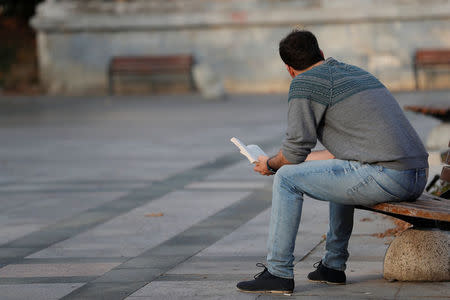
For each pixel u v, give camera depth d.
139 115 32.53
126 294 8.32
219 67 44.22
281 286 8.02
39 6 45.66
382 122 7.57
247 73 44.00
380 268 8.97
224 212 12.80
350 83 7.66
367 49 42.53
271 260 8.05
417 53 41.41
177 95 43.03
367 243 10.17
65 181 16.72
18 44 50.91
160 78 44.97
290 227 7.93
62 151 21.95
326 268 8.40
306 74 7.74
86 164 19.22
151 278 8.96
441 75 42.09
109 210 13.34
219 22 43.47
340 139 7.73
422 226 8.39
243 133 24.92
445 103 15.19
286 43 7.95
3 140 25.06
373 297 7.79
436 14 41.50
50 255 10.34
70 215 13.05
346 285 8.33
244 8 43.66
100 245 10.82
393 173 7.54
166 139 24.00
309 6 43.12
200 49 44.31
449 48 41.91
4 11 52.00
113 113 33.75
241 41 43.84
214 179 16.27
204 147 21.80
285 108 33.59
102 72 45.16
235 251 10.16
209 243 10.67
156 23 44.09
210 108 34.91
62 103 39.38
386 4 42.00
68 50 45.31
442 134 15.50
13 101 40.88
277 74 43.69
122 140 24.14
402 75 42.25
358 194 7.66
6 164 19.62
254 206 13.22
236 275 8.94
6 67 49.41
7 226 12.36
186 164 18.67
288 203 7.88
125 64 44.09
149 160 19.58
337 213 8.26
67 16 44.97
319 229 11.18
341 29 42.62
